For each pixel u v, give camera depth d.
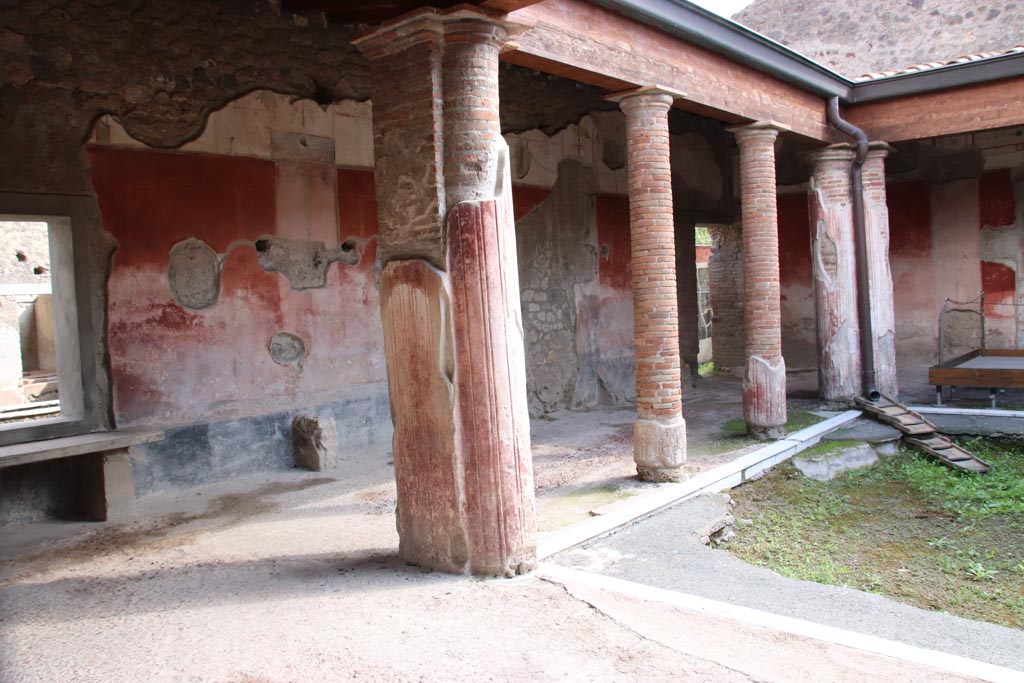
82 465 6.04
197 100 6.81
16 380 13.77
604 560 5.05
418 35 4.26
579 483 6.80
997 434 8.95
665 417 6.69
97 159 6.20
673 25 6.69
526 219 10.12
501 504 4.32
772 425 8.45
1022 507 6.79
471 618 3.82
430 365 4.36
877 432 8.96
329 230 7.87
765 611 4.16
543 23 5.60
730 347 14.61
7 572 4.77
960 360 11.42
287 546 5.15
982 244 12.93
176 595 4.30
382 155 4.55
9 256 14.84
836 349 10.30
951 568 5.67
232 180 7.08
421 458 4.50
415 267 4.35
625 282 11.77
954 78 9.38
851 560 5.83
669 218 6.76
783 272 14.17
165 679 3.28
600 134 11.27
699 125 12.97
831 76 9.44
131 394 6.41
